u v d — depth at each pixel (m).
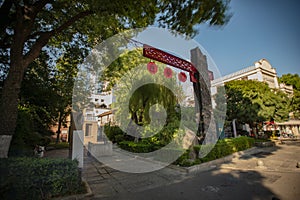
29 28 3.90
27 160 2.84
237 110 10.36
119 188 3.52
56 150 10.88
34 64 6.06
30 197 2.62
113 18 4.35
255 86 10.66
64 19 5.36
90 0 3.71
